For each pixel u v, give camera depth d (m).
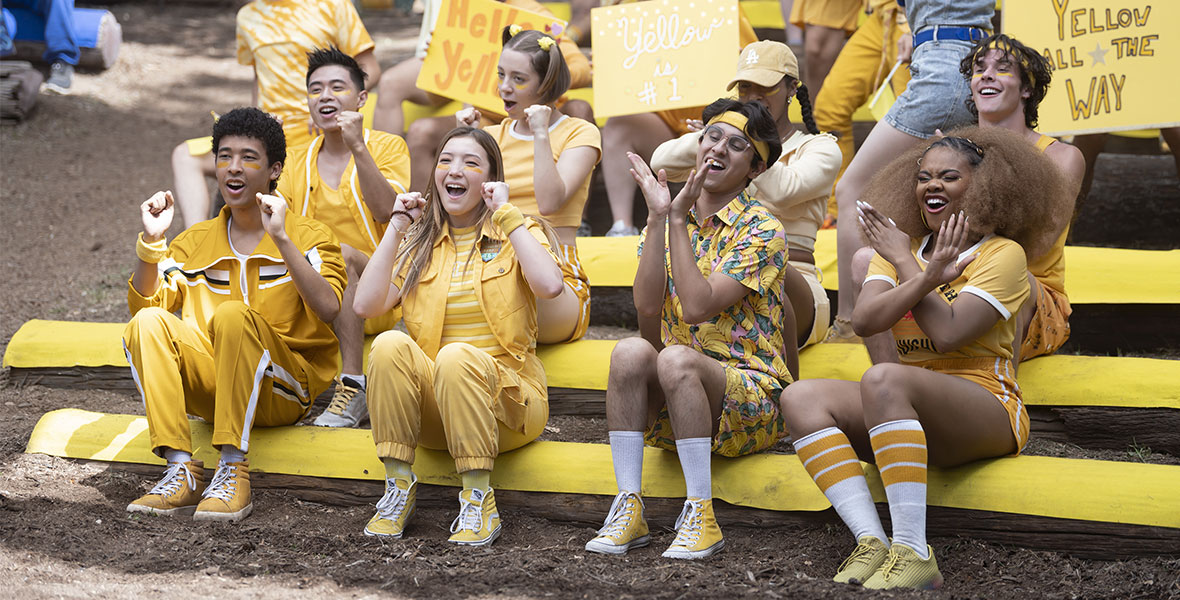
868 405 3.32
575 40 6.40
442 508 3.98
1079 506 3.42
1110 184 7.07
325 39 5.77
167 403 3.90
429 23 6.35
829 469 3.40
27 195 7.87
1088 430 4.18
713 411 3.62
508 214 3.83
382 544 3.60
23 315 5.88
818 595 3.13
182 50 12.62
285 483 4.10
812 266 4.51
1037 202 3.44
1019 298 3.40
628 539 3.55
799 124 6.46
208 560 3.44
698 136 4.69
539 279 3.78
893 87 5.63
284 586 3.24
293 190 4.89
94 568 3.34
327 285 4.09
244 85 11.32
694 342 3.76
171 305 4.27
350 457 4.07
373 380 3.66
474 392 3.64
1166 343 4.69
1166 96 4.52
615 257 5.21
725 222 3.74
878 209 3.67
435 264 3.97
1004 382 3.54
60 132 9.27
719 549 3.54
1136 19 4.54
